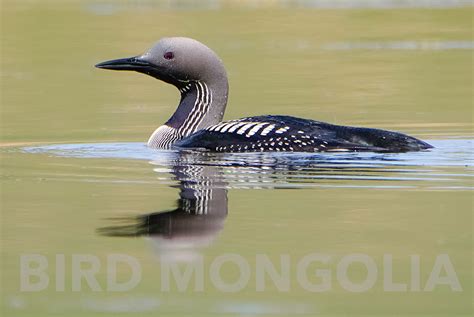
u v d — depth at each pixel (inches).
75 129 618.2
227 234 355.3
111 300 294.0
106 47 1027.9
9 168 480.1
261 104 725.9
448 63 933.8
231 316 279.6
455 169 455.5
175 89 843.4
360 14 1304.1
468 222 367.9
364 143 482.0
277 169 457.1
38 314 281.9
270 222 370.6
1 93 792.9
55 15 1296.8
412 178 438.0
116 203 401.7
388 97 752.3
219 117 542.9
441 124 620.7
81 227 366.3
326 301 293.0
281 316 279.3
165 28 1160.8
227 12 1325.0
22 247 341.7
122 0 1475.1
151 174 459.5
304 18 1268.5
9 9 1359.5
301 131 486.3
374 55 992.9
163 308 286.7
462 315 280.8
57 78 882.8
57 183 443.8
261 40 1091.9
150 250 338.3
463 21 1230.3
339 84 821.9
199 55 534.9
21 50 1047.6
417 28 1179.9
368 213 381.7
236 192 415.8
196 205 397.4
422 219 372.2
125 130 616.7
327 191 416.8
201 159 484.1
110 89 832.3
